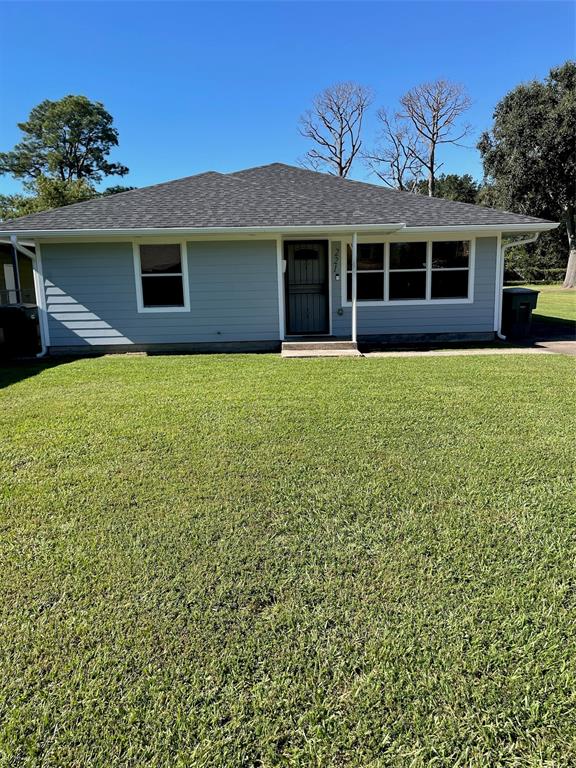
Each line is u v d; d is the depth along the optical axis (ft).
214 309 32.09
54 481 11.35
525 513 9.67
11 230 28.78
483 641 6.38
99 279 31.40
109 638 6.53
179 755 4.95
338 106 112.57
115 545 8.71
